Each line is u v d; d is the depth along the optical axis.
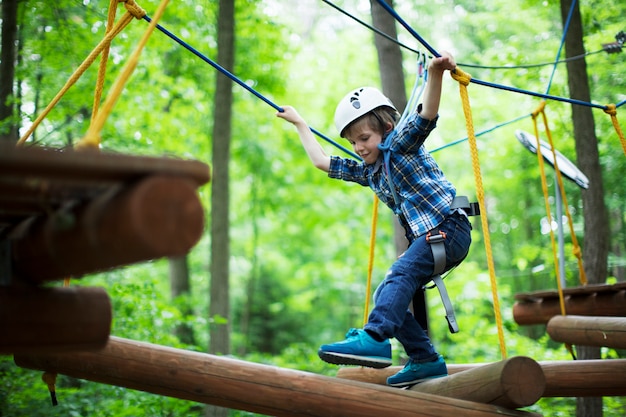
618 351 8.80
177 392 3.51
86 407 7.00
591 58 8.86
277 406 3.46
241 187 16.69
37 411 6.73
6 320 2.59
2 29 7.17
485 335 10.58
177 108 11.80
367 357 3.40
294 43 13.70
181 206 2.17
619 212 10.88
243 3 10.52
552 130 9.44
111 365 3.53
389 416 3.42
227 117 8.77
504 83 10.10
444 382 3.71
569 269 10.73
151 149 10.59
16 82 8.11
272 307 18.02
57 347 2.67
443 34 13.06
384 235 16.55
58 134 8.66
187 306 10.78
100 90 4.04
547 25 10.11
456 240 3.61
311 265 18.03
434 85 3.53
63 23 8.23
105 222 2.19
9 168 2.02
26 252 2.62
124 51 9.23
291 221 17.56
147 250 2.15
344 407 3.43
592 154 7.21
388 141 3.73
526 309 6.00
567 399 8.86
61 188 2.25
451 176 14.09
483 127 11.91
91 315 2.72
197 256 16.25
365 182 4.04
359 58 14.76
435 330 13.74
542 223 12.97
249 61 11.48
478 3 10.99
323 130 14.97
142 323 7.74
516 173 12.48
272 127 14.64
